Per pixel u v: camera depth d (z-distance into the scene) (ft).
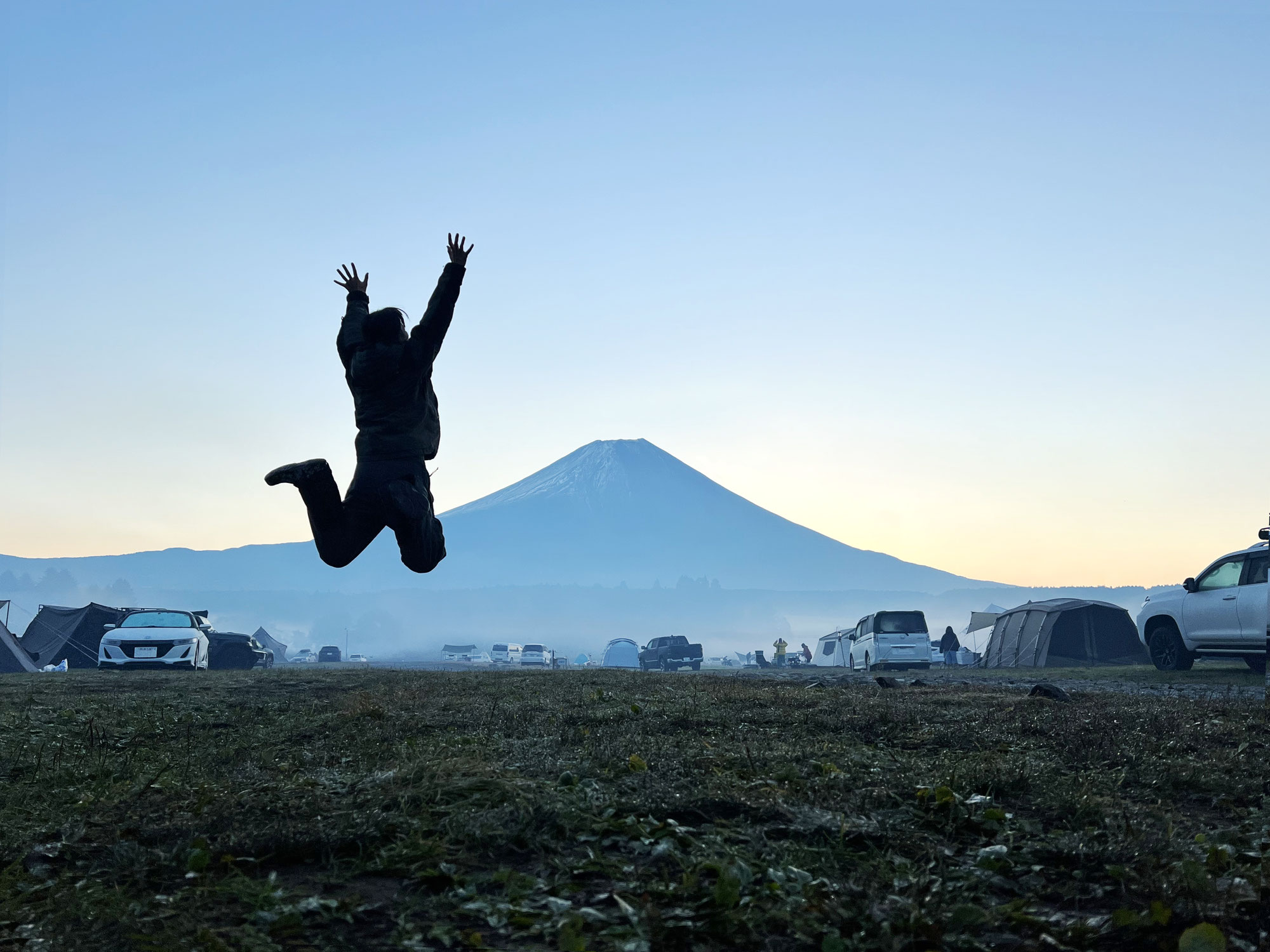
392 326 18.25
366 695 35.22
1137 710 29.63
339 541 17.01
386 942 10.02
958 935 10.05
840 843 12.87
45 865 12.40
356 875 12.00
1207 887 10.82
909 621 118.62
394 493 17.24
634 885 11.41
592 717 27.91
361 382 17.99
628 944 9.78
